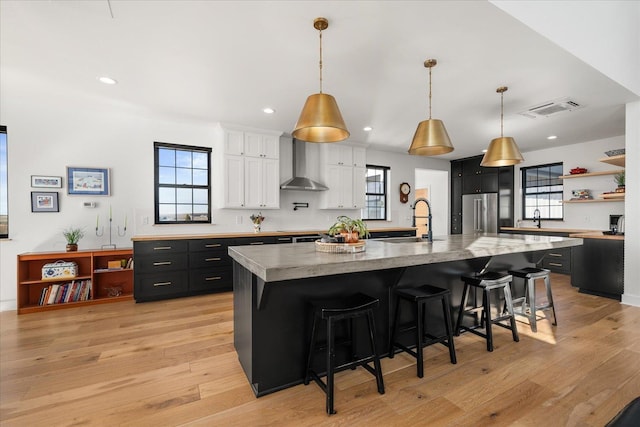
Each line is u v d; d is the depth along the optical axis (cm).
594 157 529
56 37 228
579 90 320
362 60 261
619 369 211
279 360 190
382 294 228
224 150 443
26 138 359
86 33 223
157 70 281
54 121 372
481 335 247
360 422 160
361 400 178
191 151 457
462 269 273
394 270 221
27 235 360
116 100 355
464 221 712
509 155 293
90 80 303
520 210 635
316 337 200
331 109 189
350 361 214
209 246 411
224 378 202
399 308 228
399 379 201
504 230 626
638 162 352
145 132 422
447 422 159
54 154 372
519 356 231
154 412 167
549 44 235
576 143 550
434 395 183
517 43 233
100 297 381
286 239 466
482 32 220
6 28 216
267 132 473
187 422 160
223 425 158
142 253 373
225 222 477
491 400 178
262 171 472
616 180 466
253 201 464
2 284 349
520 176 636
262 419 162
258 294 177
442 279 261
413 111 388
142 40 232
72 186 381
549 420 160
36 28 217
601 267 392
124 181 409
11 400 178
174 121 433
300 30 219
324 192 545
